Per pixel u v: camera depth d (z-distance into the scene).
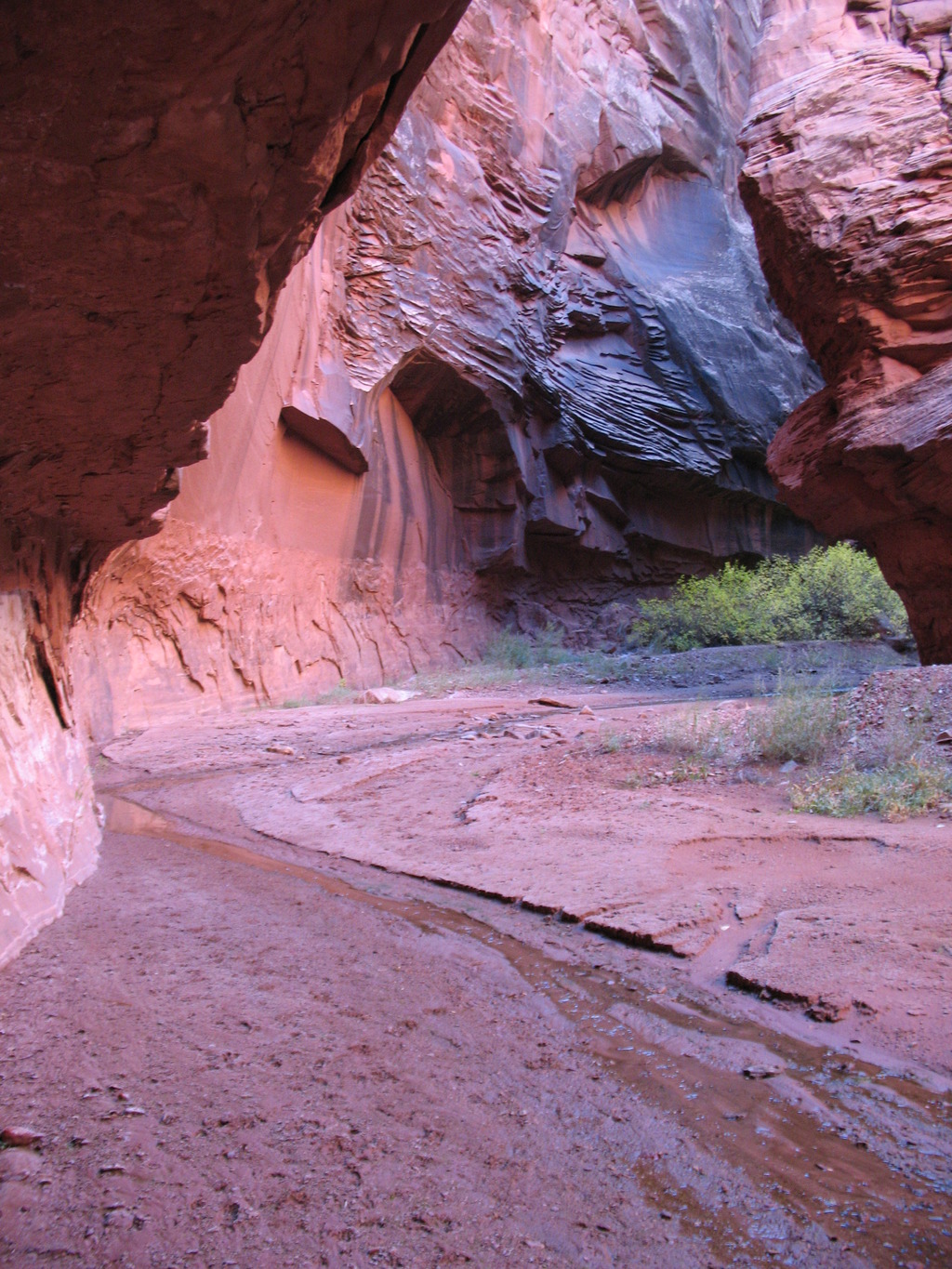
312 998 3.50
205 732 12.61
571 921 4.40
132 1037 3.10
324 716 13.88
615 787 7.30
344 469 18.89
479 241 21.33
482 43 21.16
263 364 14.62
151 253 2.58
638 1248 1.98
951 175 12.76
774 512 34.50
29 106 2.06
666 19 30.83
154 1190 2.17
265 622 16.77
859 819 5.74
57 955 3.92
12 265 2.56
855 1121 2.53
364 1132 2.47
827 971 3.45
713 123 33.62
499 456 23.73
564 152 24.95
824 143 13.43
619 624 27.39
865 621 23.80
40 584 5.20
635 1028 3.23
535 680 19.50
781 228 13.81
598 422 26.42
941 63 13.24
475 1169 2.29
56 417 3.55
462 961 3.96
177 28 1.93
